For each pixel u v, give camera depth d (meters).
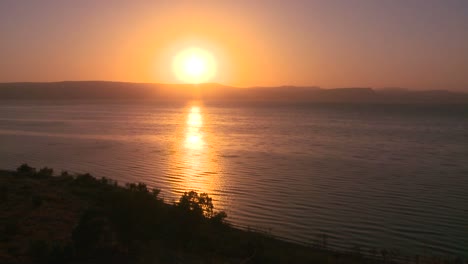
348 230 21.81
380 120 111.81
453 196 28.50
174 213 17.12
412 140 62.81
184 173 35.69
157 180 32.94
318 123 98.75
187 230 16.84
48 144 55.66
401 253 18.78
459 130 81.38
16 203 21.02
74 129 77.88
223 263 14.73
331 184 31.77
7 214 19.11
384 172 36.75
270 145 55.28
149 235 16.12
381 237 20.92
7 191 23.14
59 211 19.94
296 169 37.78
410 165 40.38
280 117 123.44
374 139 63.78
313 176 34.75
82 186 26.23
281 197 27.92
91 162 41.25
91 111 148.50
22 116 115.38
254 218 23.52
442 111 174.88
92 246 14.90
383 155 46.88
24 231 16.78
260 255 15.44
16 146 53.50
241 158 44.06
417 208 25.72
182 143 57.22
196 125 90.19
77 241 14.79
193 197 18.97
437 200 27.45
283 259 15.21
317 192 29.39
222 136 67.00
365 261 17.00
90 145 54.78
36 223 17.95
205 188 30.27
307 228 22.03
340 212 24.78
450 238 20.83
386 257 18.08
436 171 37.16
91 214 15.79
